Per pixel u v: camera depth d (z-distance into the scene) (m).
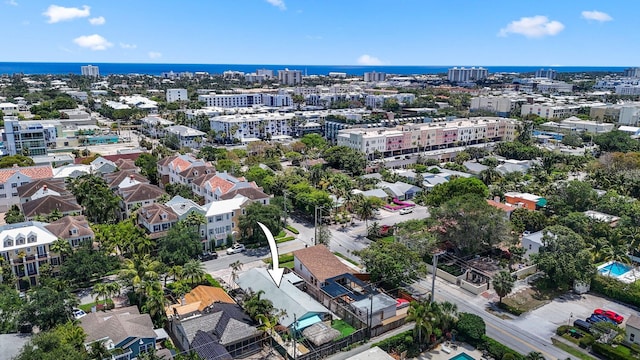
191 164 155.12
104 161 162.62
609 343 76.44
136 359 66.75
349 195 138.88
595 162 188.88
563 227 101.62
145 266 85.88
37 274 93.06
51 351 58.75
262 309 78.00
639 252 107.88
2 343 66.12
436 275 104.31
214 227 113.62
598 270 100.81
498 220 105.00
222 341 72.00
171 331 80.19
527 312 88.12
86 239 101.19
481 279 100.31
